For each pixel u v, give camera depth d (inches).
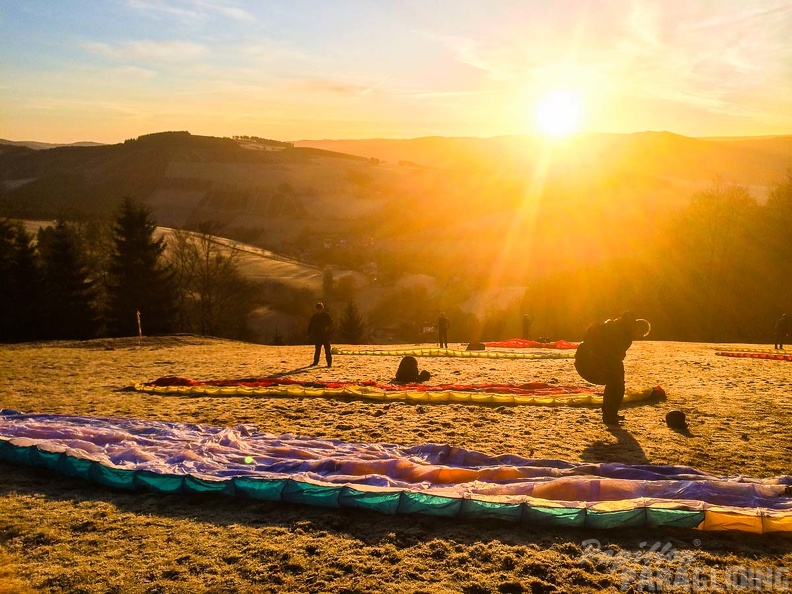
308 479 319.6
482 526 275.1
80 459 342.6
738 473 346.0
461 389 636.1
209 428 450.3
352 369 855.7
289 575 229.9
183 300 2460.6
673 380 711.7
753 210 2364.7
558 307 2711.6
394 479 328.5
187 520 282.8
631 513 269.1
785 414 502.6
